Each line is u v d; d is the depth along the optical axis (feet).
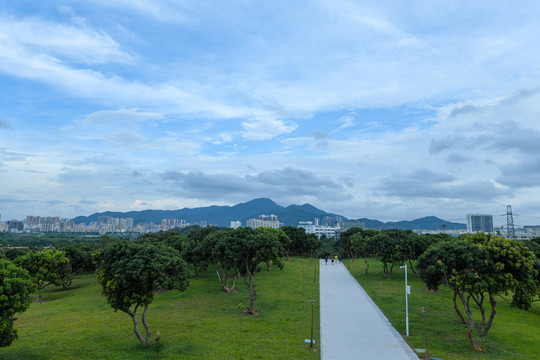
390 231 201.16
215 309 105.19
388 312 104.37
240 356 67.10
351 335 82.28
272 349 71.20
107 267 72.59
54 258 139.74
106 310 107.55
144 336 80.48
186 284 80.48
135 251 73.77
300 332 83.46
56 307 113.19
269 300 116.47
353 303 116.78
